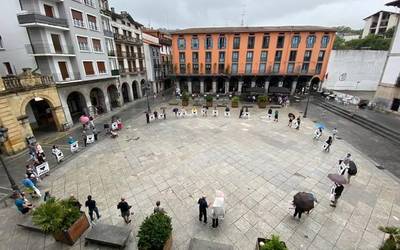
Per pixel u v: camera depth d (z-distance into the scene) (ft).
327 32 118.93
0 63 68.80
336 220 28.27
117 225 27.99
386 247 20.34
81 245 24.91
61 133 68.03
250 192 34.58
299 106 101.09
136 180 38.63
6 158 50.39
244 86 141.49
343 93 114.93
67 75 73.92
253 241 25.34
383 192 34.06
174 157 47.67
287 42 123.24
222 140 57.41
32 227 26.94
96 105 101.09
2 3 61.26
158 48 152.46
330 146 52.60
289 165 43.34
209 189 35.55
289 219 28.63
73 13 73.15
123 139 60.23
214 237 25.93
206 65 136.36
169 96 138.21
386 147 51.90
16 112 53.21
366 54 120.67
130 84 119.24
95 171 42.37
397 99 75.46
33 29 63.93
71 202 26.91
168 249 22.84
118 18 107.65
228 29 131.75
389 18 214.28
